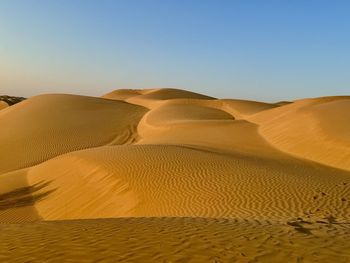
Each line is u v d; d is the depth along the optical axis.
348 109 32.69
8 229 8.55
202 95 108.62
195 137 34.03
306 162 22.88
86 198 17.64
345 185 15.54
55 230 8.16
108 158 20.95
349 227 9.00
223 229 8.09
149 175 17.22
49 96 62.94
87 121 50.22
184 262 5.96
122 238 7.27
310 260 6.21
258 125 39.56
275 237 7.45
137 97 91.75
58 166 23.36
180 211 13.03
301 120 32.47
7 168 36.97
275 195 13.88
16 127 47.28
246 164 18.70
